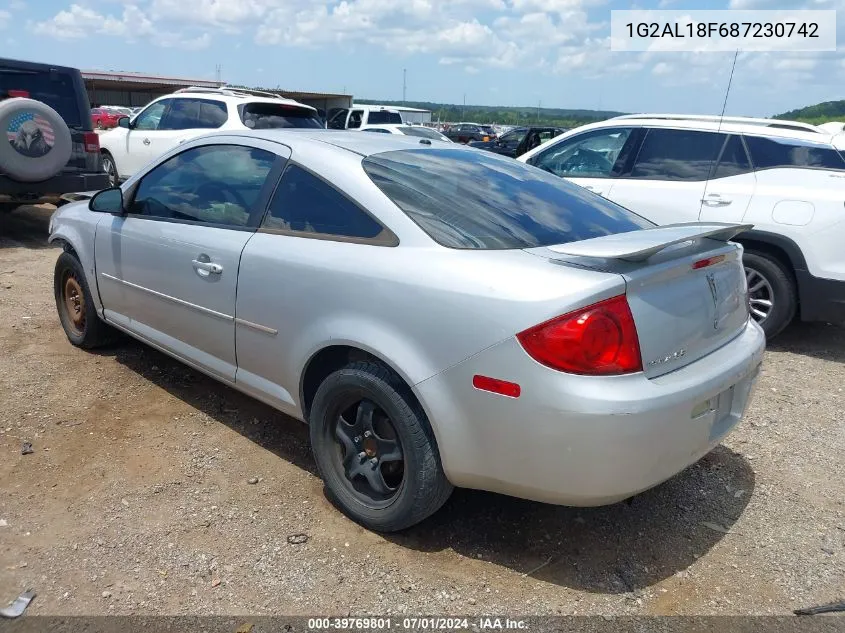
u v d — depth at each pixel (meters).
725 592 2.68
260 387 3.36
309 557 2.78
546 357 2.33
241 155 3.58
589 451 2.33
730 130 5.81
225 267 3.38
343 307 2.84
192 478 3.31
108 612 2.45
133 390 4.23
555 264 2.50
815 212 5.30
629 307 2.39
